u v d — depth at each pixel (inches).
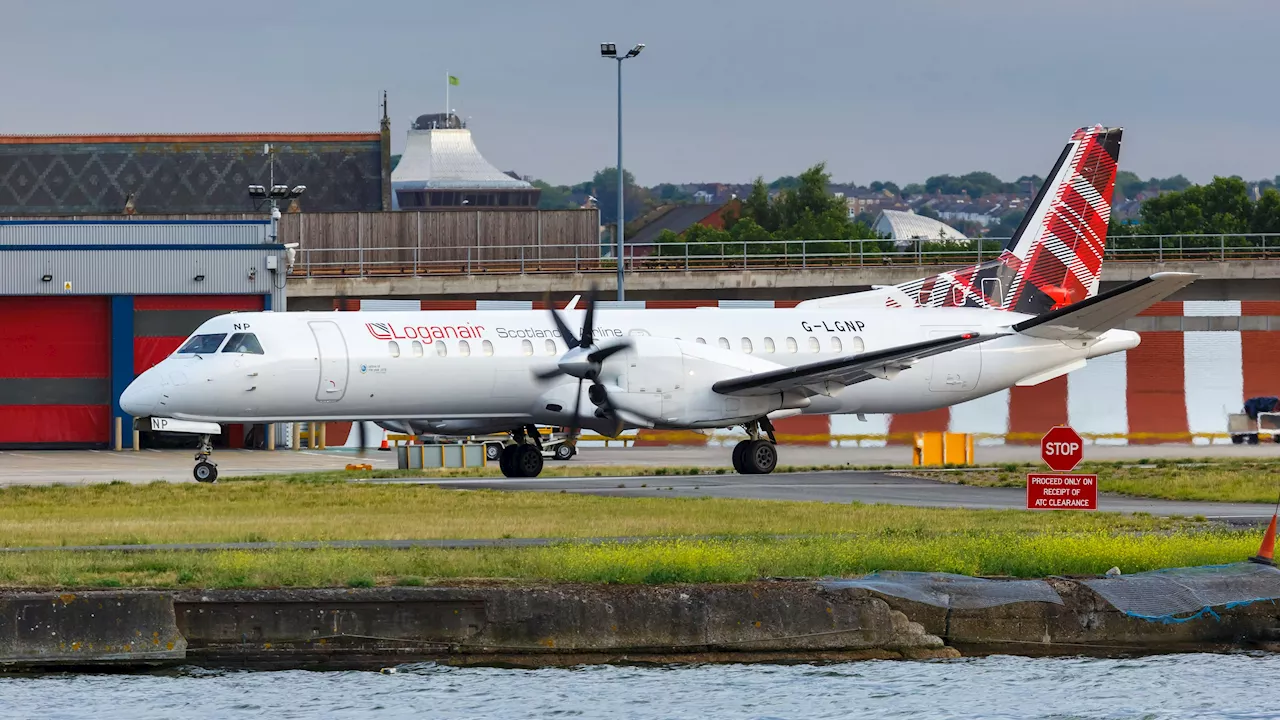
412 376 5664.4
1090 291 6683.1
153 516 4259.4
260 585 3019.2
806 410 6171.3
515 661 2965.1
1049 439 3663.9
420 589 2992.1
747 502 4566.9
